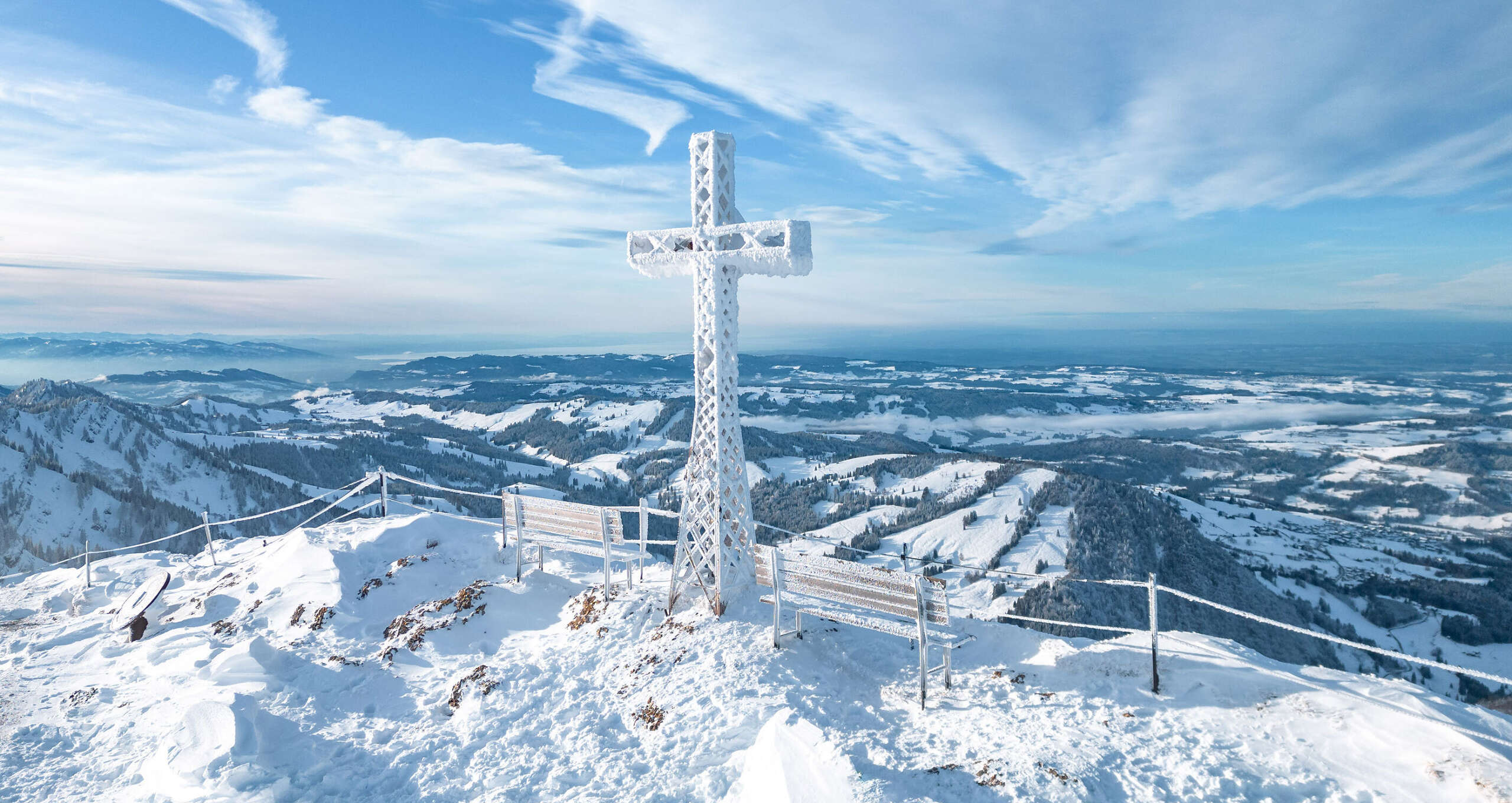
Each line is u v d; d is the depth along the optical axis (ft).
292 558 41.83
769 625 31.94
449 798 21.61
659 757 22.98
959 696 26.21
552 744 24.49
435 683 30.01
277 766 23.34
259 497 479.41
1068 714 23.58
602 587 36.94
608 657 30.53
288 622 36.60
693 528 34.68
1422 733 20.13
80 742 25.96
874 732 23.25
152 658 33.40
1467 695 238.48
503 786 22.04
